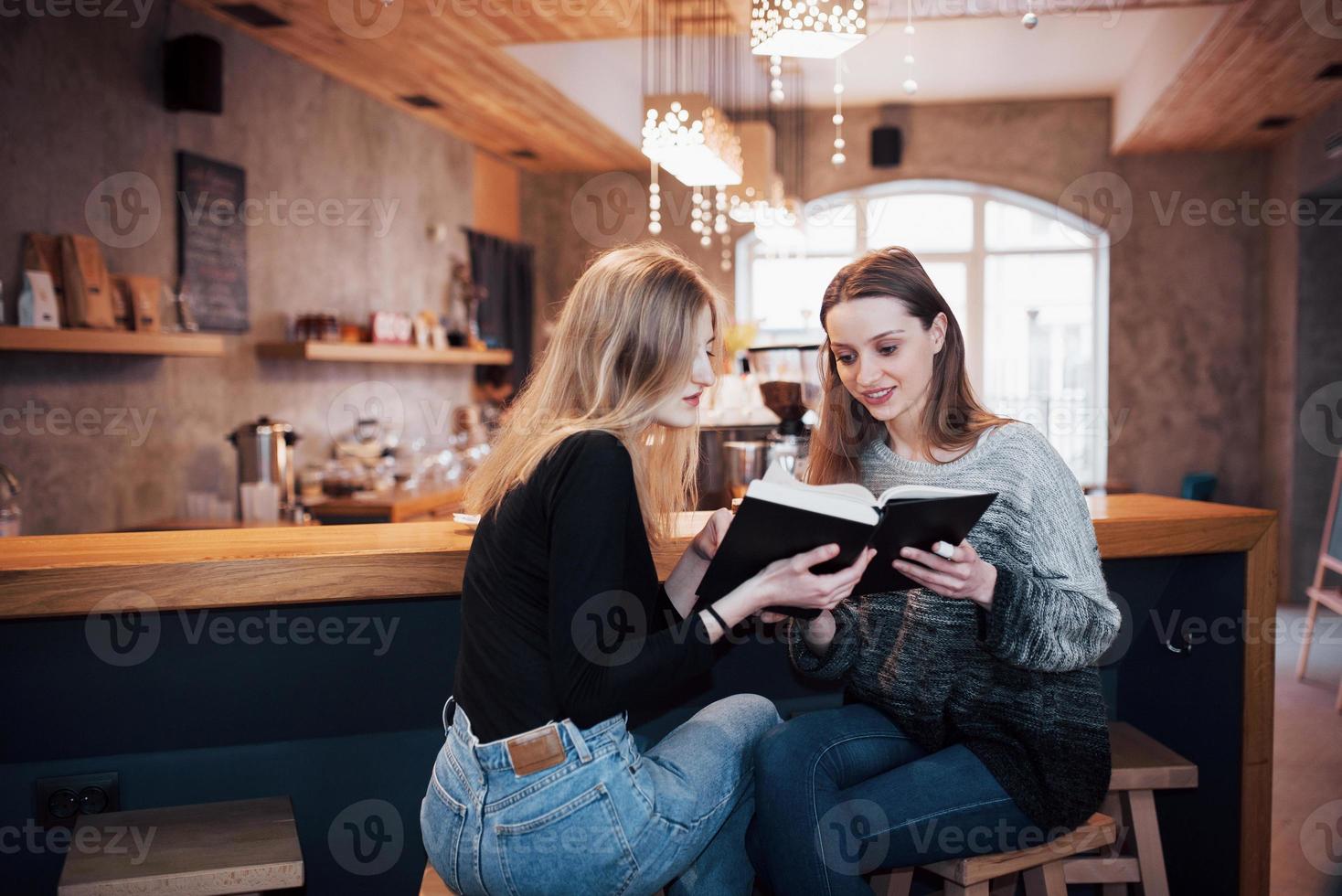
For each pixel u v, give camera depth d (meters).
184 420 4.60
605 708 1.40
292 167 5.28
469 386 7.60
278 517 4.50
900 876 1.83
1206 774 2.25
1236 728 2.17
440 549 1.85
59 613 1.73
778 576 1.48
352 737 2.05
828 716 1.77
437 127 6.85
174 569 1.76
